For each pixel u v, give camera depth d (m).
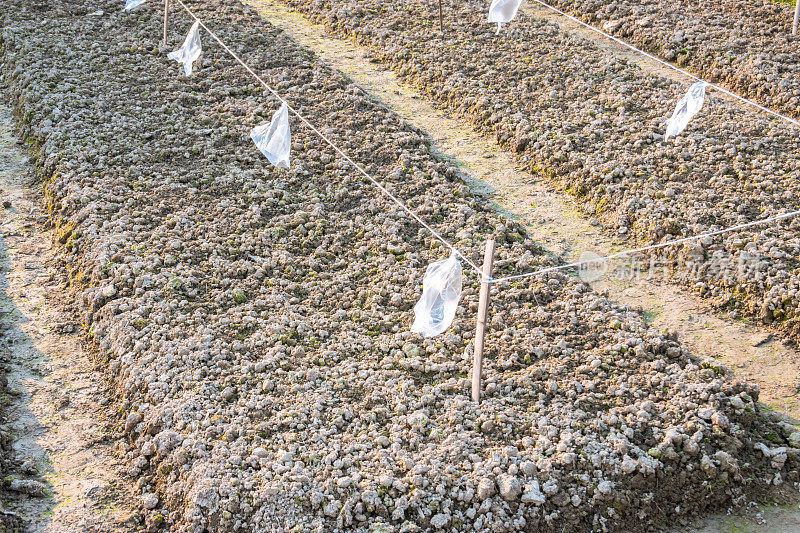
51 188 5.63
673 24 7.94
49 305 4.78
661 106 6.55
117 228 5.14
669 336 4.48
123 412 4.03
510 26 8.18
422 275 4.79
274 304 4.59
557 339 4.33
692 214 5.24
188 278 4.72
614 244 5.29
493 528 3.34
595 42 7.99
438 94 7.14
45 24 8.09
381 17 8.62
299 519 3.32
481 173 6.10
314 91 7.00
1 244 5.25
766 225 5.12
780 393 4.18
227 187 5.65
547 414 3.83
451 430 3.74
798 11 7.42
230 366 4.12
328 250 5.08
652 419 3.79
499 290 4.73
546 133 6.24
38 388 4.20
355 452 3.62
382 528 3.31
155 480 3.67
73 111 6.46
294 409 3.84
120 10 8.57
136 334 4.32
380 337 4.36
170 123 6.42
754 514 3.59
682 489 3.59
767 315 4.63
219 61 7.43
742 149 5.94
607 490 3.47
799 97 6.48
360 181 5.77
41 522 3.49
